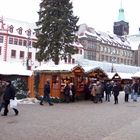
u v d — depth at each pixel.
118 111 20.84
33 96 29.64
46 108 22.05
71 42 47.94
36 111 19.73
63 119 15.92
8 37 75.19
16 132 11.73
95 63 77.38
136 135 11.37
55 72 28.70
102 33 120.00
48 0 48.56
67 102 28.25
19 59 77.00
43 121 15.01
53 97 28.48
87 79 32.56
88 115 18.00
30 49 79.00
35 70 29.78
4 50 74.12
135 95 32.16
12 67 28.98
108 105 26.16
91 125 13.91
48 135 11.16
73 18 48.91
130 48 129.00
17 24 79.88
